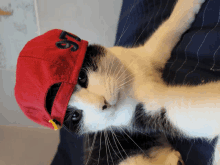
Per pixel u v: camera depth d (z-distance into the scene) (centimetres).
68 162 87
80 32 127
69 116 67
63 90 50
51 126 55
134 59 73
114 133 78
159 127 71
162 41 71
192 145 62
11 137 113
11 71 130
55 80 48
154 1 87
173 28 67
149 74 69
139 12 96
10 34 129
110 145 79
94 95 62
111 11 121
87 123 71
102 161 77
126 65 71
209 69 51
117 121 73
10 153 104
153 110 68
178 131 65
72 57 52
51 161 97
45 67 48
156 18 81
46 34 59
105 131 79
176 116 58
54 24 129
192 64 56
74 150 87
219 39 47
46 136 117
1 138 112
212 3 53
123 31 104
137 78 69
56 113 53
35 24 129
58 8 126
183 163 63
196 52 54
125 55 75
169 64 67
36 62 49
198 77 53
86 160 79
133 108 71
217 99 48
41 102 50
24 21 127
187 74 56
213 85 50
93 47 71
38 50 51
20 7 125
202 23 57
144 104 69
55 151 105
